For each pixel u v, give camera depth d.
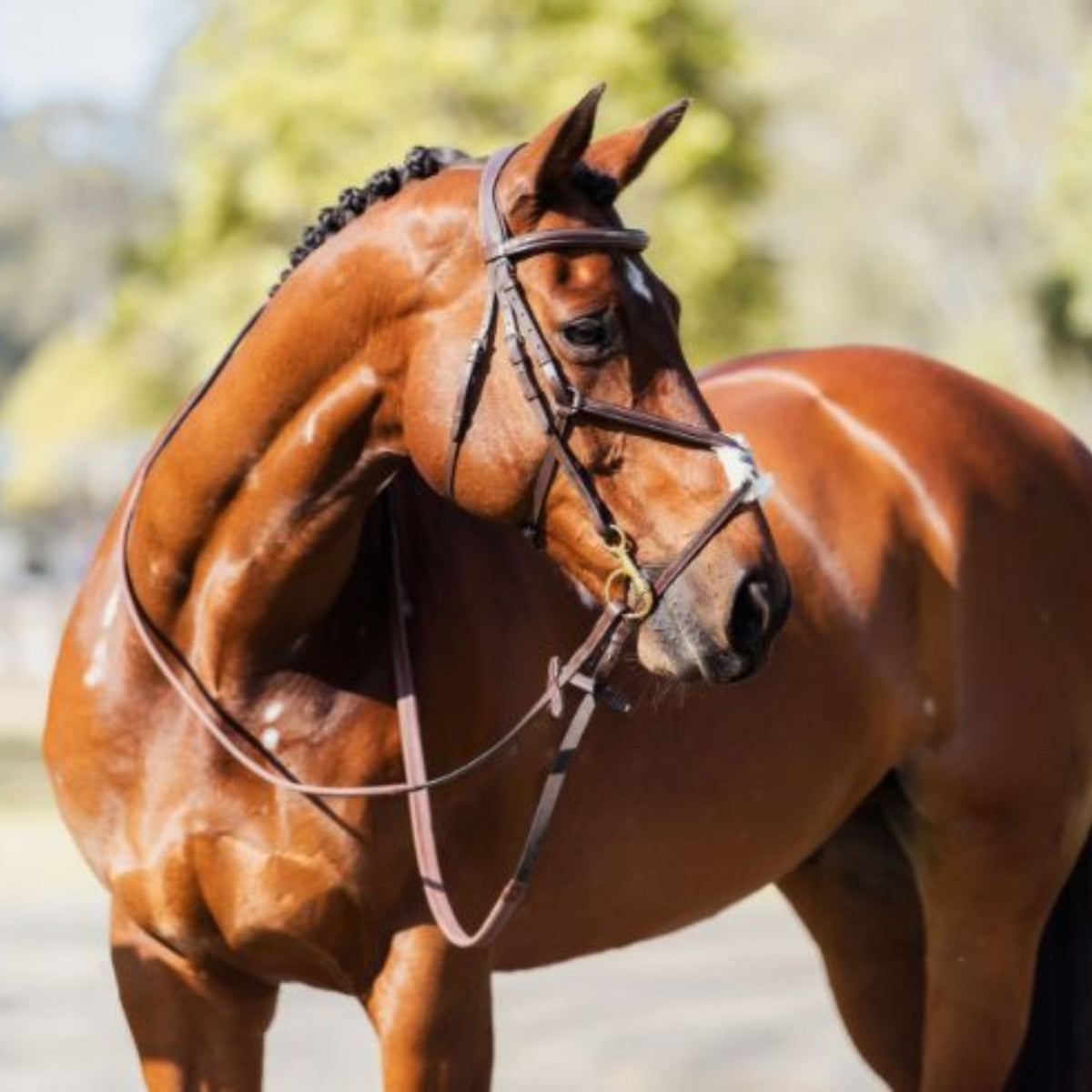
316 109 32.16
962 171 65.88
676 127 5.94
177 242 35.25
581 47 31.84
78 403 74.31
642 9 32.22
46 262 127.56
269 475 6.05
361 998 6.29
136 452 76.62
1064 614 7.91
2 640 48.72
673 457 5.61
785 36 66.69
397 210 5.91
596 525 5.64
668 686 6.56
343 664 6.19
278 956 6.26
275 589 6.08
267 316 6.13
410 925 6.19
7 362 128.50
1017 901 7.76
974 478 7.88
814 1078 12.23
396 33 32.25
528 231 5.70
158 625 6.29
